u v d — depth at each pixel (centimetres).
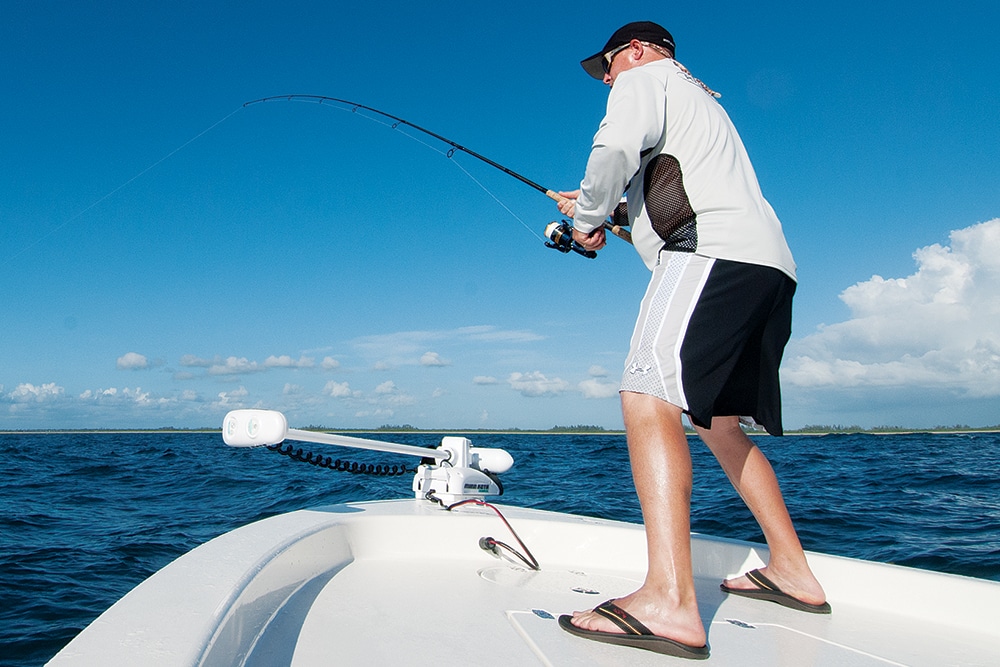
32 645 293
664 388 130
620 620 122
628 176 136
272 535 151
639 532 192
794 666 119
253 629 115
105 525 562
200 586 107
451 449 223
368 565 179
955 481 834
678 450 127
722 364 133
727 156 140
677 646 118
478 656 116
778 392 149
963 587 151
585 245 157
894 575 162
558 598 156
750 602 163
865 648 132
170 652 79
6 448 2284
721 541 186
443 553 193
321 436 174
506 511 217
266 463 1299
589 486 823
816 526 502
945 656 130
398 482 864
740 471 165
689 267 136
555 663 113
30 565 416
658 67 147
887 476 912
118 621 89
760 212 139
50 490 822
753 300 134
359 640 121
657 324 134
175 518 601
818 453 1611
